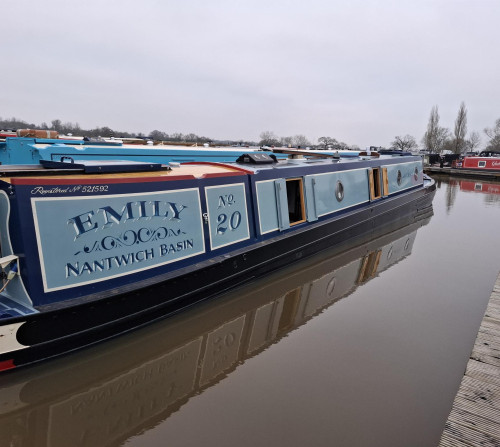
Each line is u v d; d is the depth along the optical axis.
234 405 4.26
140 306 5.12
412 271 8.69
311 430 3.88
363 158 12.24
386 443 3.71
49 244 4.33
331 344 5.56
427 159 43.34
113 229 4.87
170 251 5.57
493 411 3.65
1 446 3.67
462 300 7.11
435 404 4.28
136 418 4.06
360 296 7.29
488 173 32.25
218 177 6.31
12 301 4.38
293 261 8.09
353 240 10.49
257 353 5.34
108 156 9.19
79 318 4.50
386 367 4.99
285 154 15.45
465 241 11.30
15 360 4.17
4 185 4.16
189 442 3.72
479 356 4.53
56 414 4.13
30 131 9.75
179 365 5.06
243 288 6.95
